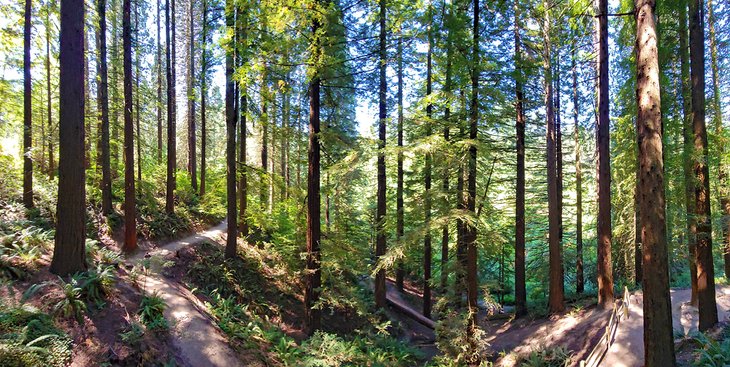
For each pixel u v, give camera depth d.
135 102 19.17
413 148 8.96
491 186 15.43
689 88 10.85
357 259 12.47
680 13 10.51
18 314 6.49
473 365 10.13
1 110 16.98
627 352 9.27
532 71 10.95
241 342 9.52
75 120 8.27
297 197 14.98
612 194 18.42
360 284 18.66
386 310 16.59
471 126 10.15
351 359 10.39
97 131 16.78
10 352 5.67
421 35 10.68
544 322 13.44
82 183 8.46
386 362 10.94
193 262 13.27
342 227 14.73
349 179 11.15
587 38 15.59
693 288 11.69
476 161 10.05
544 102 13.78
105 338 7.18
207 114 31.00
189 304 9.93
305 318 11.79
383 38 11.97
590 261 21.22
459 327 10.03
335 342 10.76
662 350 5.92
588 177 21.86
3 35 13.94
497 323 16.31
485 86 9.88
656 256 6.02
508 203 16.53
